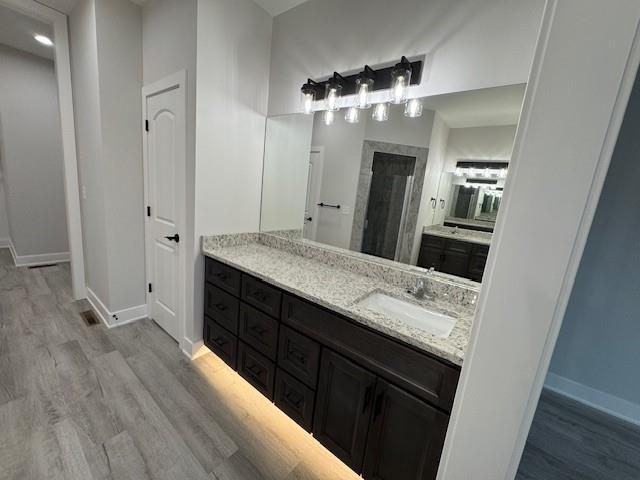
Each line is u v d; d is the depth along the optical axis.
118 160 2.18
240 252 2.02
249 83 2.03
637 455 1.64
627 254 1.84
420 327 1.36
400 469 1.13
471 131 1.38
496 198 1.34
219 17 1.77
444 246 1.51
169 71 1.92
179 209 2.02
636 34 0.46
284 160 2.14
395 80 1.43
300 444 1.50
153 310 2.50
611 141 0.50
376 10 1.58
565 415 1.91
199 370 1.97
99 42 1.96
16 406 1.54
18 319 2.38
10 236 3.97
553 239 0.57
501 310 0.64
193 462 1.34
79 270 2.76
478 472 0.73
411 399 1.05
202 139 1.83
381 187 1.70
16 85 3.24
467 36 1.29
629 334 1.87
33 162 3.46
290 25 1.99
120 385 1.76
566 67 0.52
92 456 1.31
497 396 0.67
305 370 1.42
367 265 1.73
